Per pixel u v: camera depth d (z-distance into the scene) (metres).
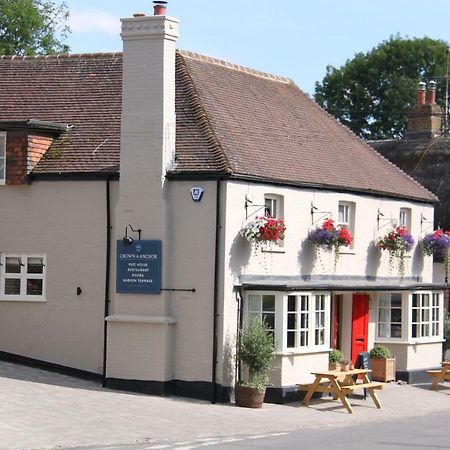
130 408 22.52
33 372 25.81
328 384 26.08
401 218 32.25
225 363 24.56
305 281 27.41
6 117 28.00
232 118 27.53
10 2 48.06
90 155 26.31
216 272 24.55
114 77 28.77
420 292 31.11
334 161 29.91
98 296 25.70
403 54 59.84
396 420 23.81
